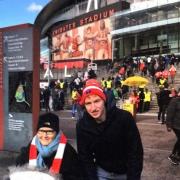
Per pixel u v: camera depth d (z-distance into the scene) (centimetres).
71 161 366
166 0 5462
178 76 3431
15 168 356
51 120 361
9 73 1045
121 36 6122
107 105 393
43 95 3278
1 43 1055
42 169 349
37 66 1013
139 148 402
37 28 1007
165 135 1546
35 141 367
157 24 5581
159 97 2028
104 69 4625
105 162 405
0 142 1070
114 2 7094
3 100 1060
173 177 898
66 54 7638
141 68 3750
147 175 910
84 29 7088
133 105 2039
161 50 5538
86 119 401
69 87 3572
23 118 1023
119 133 394
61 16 8475
